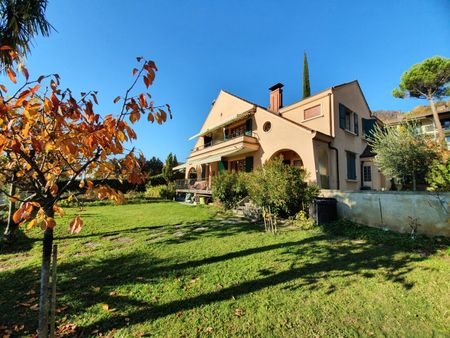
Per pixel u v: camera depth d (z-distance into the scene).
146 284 5.09
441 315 3.77
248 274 5.52
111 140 2.24
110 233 10.20
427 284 4.76
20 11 5.24
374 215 9.89
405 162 12.05
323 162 16.25
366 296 4.40
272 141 18.23
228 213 15.78
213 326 3.65
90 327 3.65
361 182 19.64
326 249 7.26
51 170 2.64
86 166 2.54
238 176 16.78
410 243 7.44
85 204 21.05
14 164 2.56
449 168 10.05
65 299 4.47
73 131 2.32
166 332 3.52
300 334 3.42
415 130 12.88
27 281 5.30
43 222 2.16
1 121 1.91
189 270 5.83
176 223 12.30
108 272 5.79
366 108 22.22
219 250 7.38
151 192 30.12
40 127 2.26
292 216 12.09
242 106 22.31
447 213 7.75
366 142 21.11
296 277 5.29
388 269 5.57
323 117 17.25
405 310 3.94
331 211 11.25
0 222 10.39
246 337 3.39
